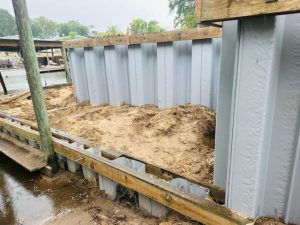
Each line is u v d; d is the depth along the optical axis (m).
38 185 3.19
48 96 7.25
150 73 4.91
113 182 2.63
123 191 2.65
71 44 5.68
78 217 2.49
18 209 2.73
